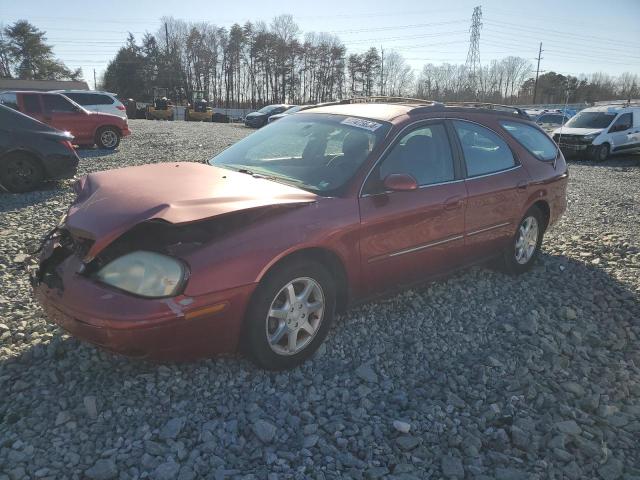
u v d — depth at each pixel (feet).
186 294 9.09
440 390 10.71
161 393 9.89
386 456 8.67
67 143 29.68
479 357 12.16
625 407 10.55
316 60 283.18
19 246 18.17
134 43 276.41
